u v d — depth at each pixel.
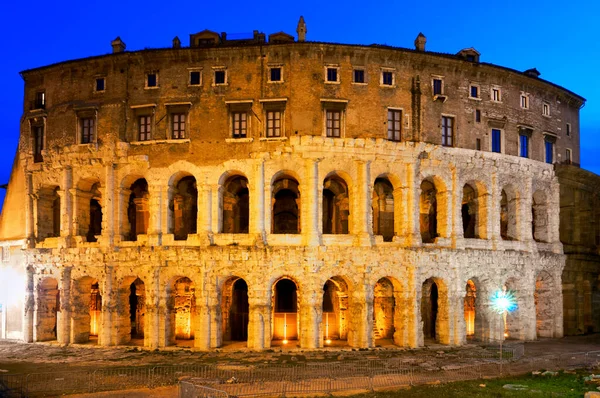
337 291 63.47
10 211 69.62
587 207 77.56
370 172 59.12
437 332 61.56
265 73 59.31
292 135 57.97
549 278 69.88
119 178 60.97
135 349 57.25
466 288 68.38
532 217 72.44
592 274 77.00
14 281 67.00
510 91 67.81
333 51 59.44
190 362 49.88
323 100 58.56
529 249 67.19
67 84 63.72
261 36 65.62
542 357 51.31
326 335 63.38
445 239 61.78
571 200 74.88
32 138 65.94
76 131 62.69
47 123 64.50
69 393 38.62
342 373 44.16
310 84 58.84
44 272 63.25
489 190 65.12
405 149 59.91
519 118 68.31
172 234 59.12
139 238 59.78
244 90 59.41
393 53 60.59
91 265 60.66
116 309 59.81
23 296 65.31
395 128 60.88
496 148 66.38
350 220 59.38
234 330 62.22
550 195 71.44
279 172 58.62
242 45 59.09
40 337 63.88
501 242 64.88
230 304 62.22
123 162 60.84
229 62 59.94
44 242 63.72
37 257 63.47
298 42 58.47
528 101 69.50
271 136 58.88
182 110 60.12
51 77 64.94
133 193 67.75
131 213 68.50
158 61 61.00
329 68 59.53
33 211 65.25
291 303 63.06
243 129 59.50
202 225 58.56
